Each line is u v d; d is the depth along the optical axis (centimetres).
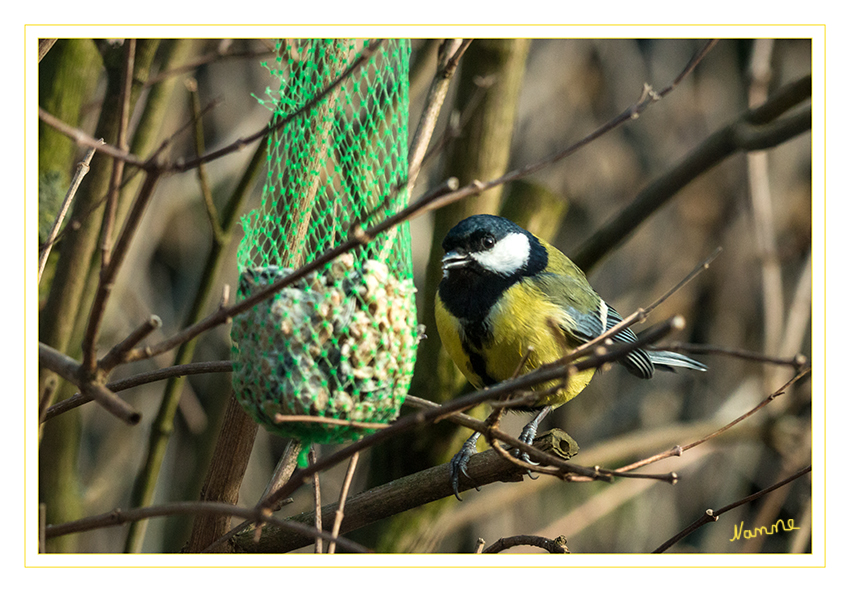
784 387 478
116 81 648
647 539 1366
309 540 567
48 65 644
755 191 1117
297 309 487
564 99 1505
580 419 1438
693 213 1486
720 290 1462
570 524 1095
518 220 812
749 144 745
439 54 690
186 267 1334
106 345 1066
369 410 496
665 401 1422
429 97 609
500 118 779
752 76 1050
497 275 703
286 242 527
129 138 764
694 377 1448
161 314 1296
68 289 622
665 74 1507
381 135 622
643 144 1512
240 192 738
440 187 336
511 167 1477
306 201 530
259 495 1267
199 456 870
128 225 350
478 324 698
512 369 705
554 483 1055
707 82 1500
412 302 532
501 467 571
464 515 1020
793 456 1065
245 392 495
